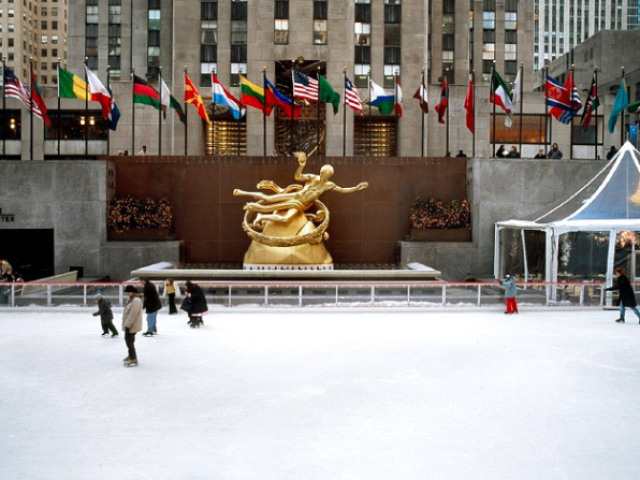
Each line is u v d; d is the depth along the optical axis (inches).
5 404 373.7
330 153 1659.7
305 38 1681.8
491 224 1061.8
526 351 523.8
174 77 1742.1
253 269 897.5
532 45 2581.2
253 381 424.8
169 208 1070.4
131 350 464.8
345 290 823.7
